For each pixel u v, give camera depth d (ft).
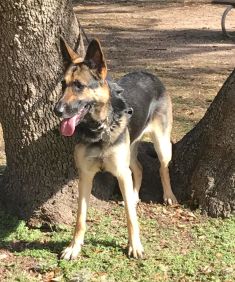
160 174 8.62
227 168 8.00
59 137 7.69
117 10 30.81
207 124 8.43
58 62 7.44
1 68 7.48
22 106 7.58
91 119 6.73
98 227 7.77
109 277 6.59
